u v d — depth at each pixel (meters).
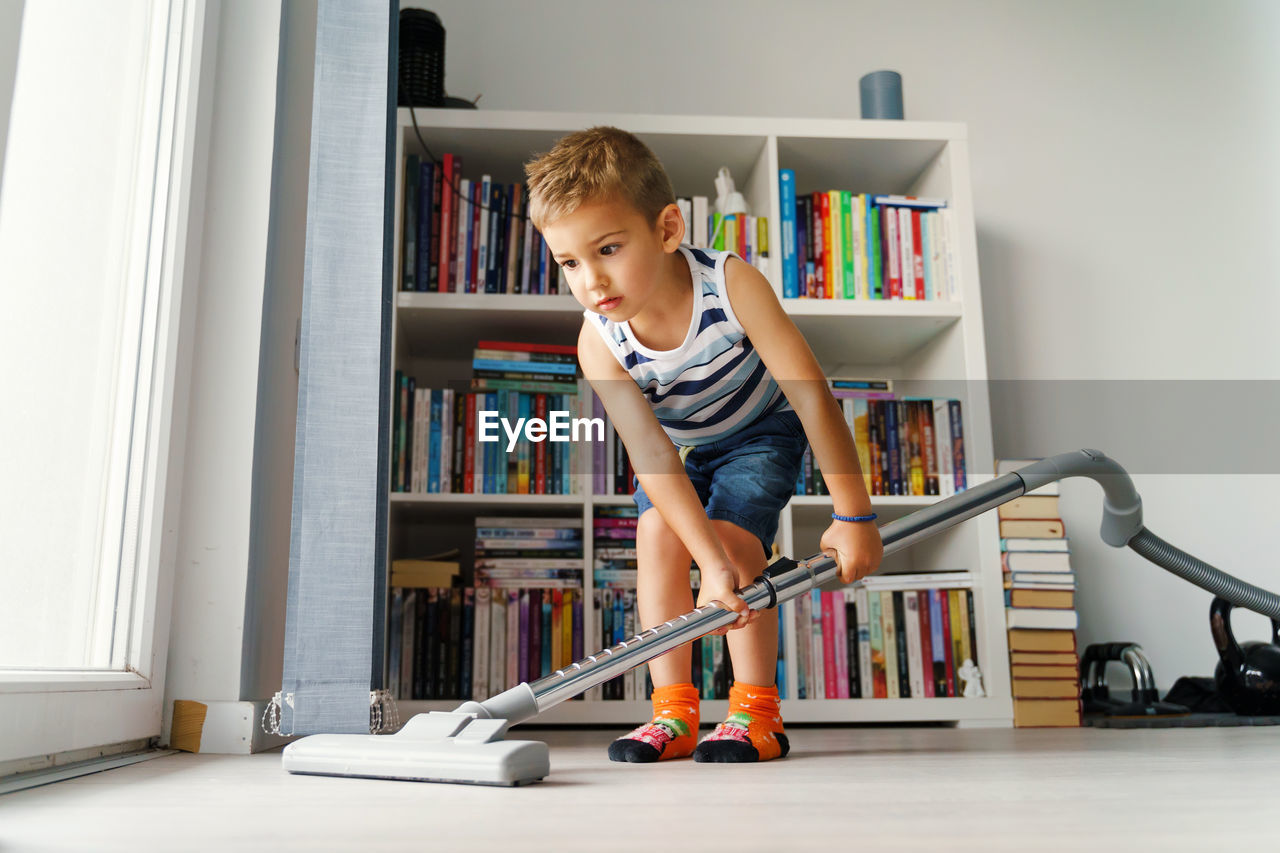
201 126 1.32
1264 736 1.54
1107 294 2.53
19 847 0.54
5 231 0.96
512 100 2.43
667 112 2.47
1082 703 1.98
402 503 1.97
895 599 1.99
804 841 0.55
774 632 1.18
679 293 1.16
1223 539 2.43
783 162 2.24
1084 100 2.63
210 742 1.19
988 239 2.52
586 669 1.01
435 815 0.66
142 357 1.22
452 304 1.99
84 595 1.15
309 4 1.54
